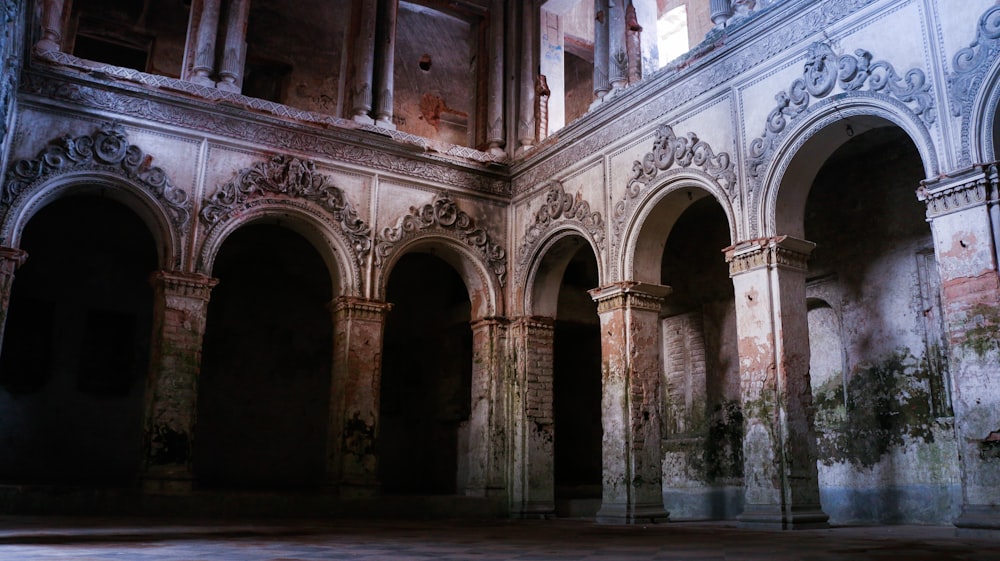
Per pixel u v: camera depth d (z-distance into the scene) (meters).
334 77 21.30
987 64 9.37
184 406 13.90
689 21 19.31
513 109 18.25
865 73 10.71
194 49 15.48
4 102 11.48
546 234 16.52
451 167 17.31
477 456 16.58
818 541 8.70
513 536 9.52
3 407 16.14
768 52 12.20
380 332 15.94
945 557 6.69
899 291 13.53
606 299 14.54
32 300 16.75
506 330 17.08
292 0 21.11
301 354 19.70
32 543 7.53
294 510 14.12
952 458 12.30
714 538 9.23
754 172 12.06
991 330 8.85
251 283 19.42
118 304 17.67
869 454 13.52
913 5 10.33
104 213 17.00
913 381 13.05
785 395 11.07
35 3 11.91
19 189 13.21
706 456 16.45
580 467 20.19
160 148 14.57
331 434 15.46
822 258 14.87
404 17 22.61
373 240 16.20
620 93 14.98
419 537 9.12
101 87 14.12
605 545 8.12
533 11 18.56
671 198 13.90
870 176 14.33
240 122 15.34
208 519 12.58
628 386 13.84
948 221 9.42
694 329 17.33
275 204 15.40
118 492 12.95
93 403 17.06
